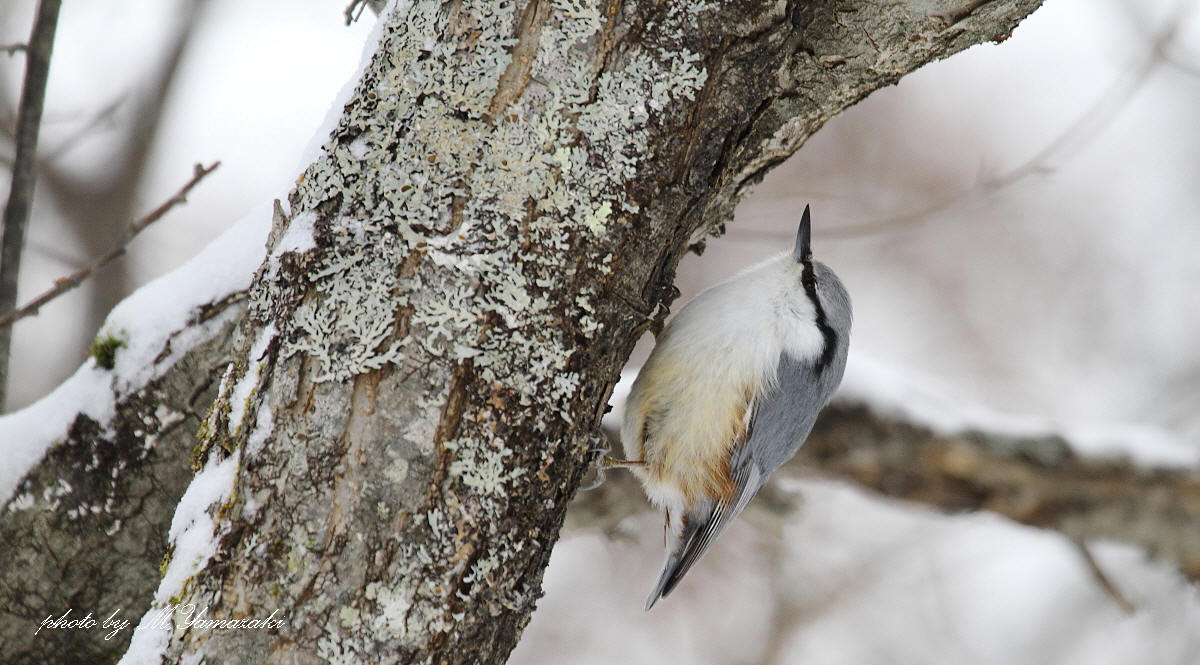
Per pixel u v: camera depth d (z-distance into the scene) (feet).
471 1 14.19
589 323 14.53
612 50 14.34
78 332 40.16
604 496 31.65
